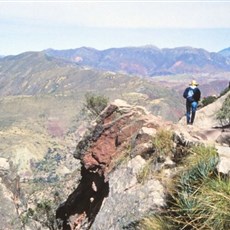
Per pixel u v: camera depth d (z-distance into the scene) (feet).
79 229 60.70
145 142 44.91
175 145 38.37
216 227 21.17
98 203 57.16
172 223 25.75
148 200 31.71
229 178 24.04
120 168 43.52
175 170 34.12
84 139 63.52
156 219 27.76
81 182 72.08
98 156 59.57
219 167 25.58
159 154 38.24
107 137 60.39
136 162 39.96
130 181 37.83
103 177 57.77
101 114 63.36
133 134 55.06
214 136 47.70
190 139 37.04
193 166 28.50
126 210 33.35
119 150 55.01
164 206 30.12
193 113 66.23
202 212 22.57
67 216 75.72
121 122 59.82
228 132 46.01
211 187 23.68
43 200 137.08
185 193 25.85
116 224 32.99
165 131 40.88
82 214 67.26
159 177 34.35
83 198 70.59
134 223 31.01
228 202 21.76
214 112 106.52
